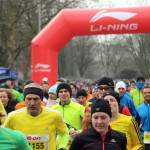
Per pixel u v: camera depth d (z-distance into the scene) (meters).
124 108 4.86
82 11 12.05
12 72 10.56
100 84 5.17
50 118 3.88
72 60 43.09
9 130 2.56
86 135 3.19
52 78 12.44
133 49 28.78
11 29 20.45
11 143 2.49
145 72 28.44
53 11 24.58
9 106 5.73
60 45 12.55
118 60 41.22
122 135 3.23
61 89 5.25
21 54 32.06
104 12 11.72
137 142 4.20
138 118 6.02
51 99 6.43
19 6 19.34
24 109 3.89
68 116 5.21
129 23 11.54
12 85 8.83
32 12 23.62
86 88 10.12
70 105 5.29
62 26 12.09
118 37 34.78
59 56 37.34
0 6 20.44
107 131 3.17
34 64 12.30
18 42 27.22
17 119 3.82
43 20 26.09
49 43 12.21
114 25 11.62
